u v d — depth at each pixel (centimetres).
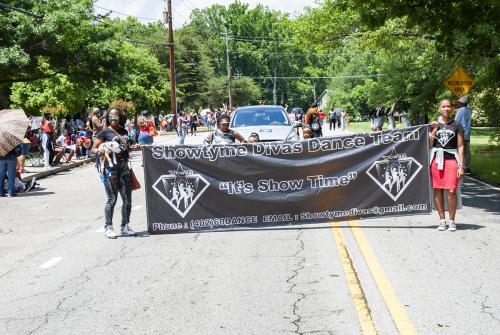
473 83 2034
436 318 567
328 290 661
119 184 991
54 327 573
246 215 1005
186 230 999
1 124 1599
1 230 1126
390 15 1401
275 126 1667
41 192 1712
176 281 716
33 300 662
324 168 1007
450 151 956
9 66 2645
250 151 1000
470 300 618
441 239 912
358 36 2670
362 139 1007
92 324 578
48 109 3522
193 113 5209
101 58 3153
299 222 1011
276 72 12950
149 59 6656
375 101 3894
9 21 2645
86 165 2650
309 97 13362
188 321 577
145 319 586
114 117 980
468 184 1602
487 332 530
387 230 988
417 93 3344
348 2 1524
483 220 1071
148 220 997
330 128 5659
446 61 2547
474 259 786
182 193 998
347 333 534
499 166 1967
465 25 1343
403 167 1011
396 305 605
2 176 1631
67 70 3102
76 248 926
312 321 566
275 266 771
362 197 1014
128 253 875
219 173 999
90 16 3044
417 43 2759
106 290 690
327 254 827
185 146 991
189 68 10188
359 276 713
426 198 1016
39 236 1047
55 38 2767
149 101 6125
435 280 691
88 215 1259
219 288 681
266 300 633
